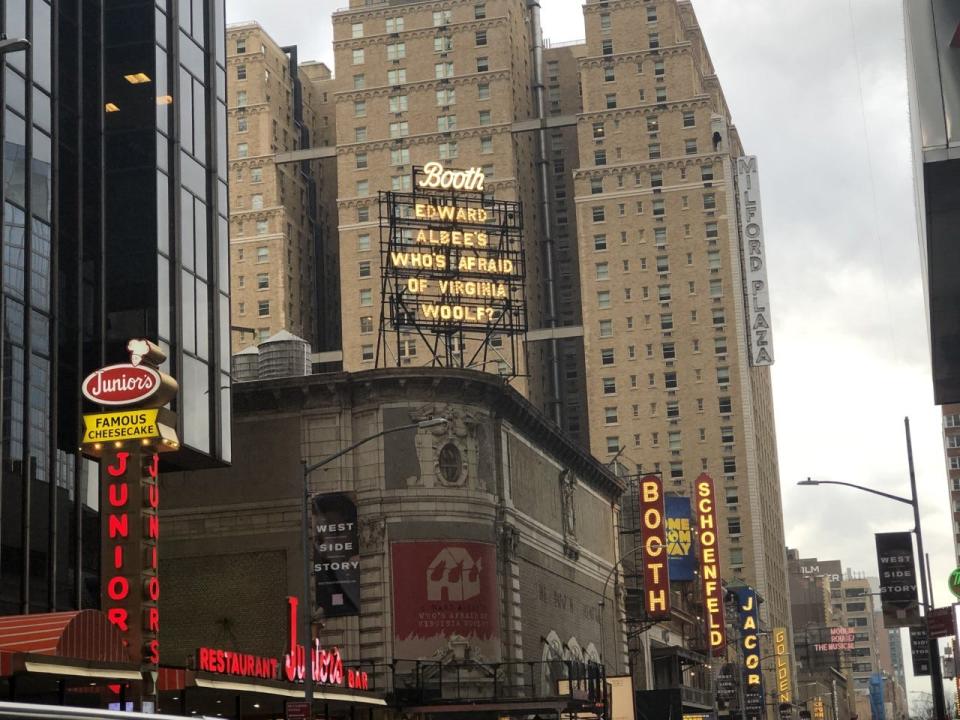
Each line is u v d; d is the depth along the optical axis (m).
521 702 62.41
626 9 182.75
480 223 77.62
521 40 191.75
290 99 194.25
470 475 65.56
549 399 185.12
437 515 64.00
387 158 180.75
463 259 76.69
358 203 179.88
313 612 61.34
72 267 53.19
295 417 65.12
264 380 64.88
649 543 93.62
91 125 56.12
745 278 177.25
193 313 57.84
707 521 120.44
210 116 61.91
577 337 188.12
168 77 58.28
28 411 47.81
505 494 68.56
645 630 95.38
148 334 54.31
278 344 69.94
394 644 62.34
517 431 72.94
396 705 61.44
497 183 177.88
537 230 189.38
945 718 50.34
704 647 120.06
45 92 51.03
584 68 182.25
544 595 75.38
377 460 64.06
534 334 177.88
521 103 188.38
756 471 171.88
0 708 14.77
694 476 171.50
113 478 43.56
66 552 49.72
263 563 64.00
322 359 177.12
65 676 35.88
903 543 51.97
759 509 170.88
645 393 174.50
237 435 65.62
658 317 175.75
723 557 170.25
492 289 76.69
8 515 46.00
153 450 44.56
